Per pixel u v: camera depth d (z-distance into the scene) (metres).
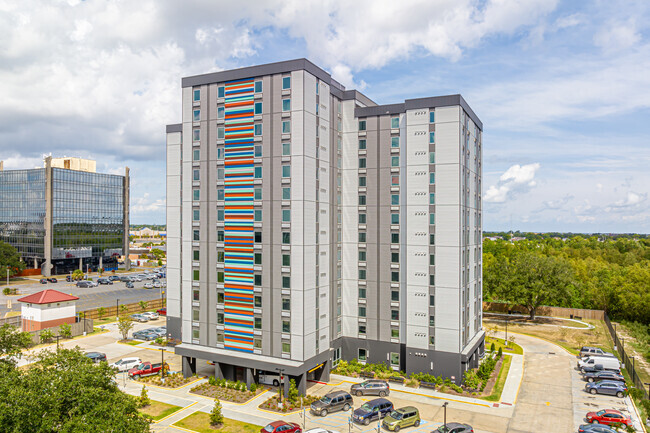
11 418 25.88
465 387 52.09
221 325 54.31
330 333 57.06
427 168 54.41
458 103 53.00
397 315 57.19
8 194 158.75
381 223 58.06
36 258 152.50
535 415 45.22
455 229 52.97
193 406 46.25
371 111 58.66
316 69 52.28
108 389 32.25
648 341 78.62
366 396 49.62
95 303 105.38
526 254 100.69
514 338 78.19
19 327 77.69
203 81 55.41
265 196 51.47
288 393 47.72
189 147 56.69
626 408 47.97
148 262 199.00
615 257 155.00
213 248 54.94
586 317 97.56
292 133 49.88
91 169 169.50
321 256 53.72
